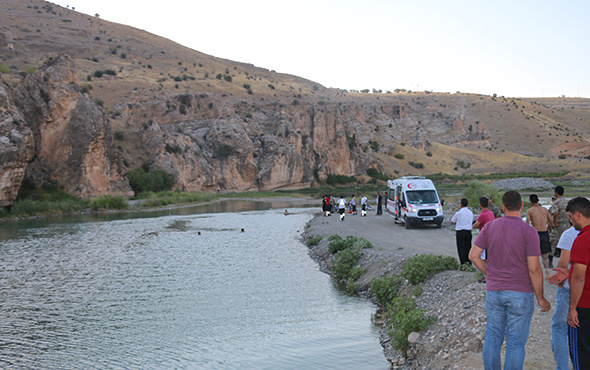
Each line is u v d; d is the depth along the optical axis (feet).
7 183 143.95
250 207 200.64
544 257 35.04
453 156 606.96
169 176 264.52
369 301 42.45
